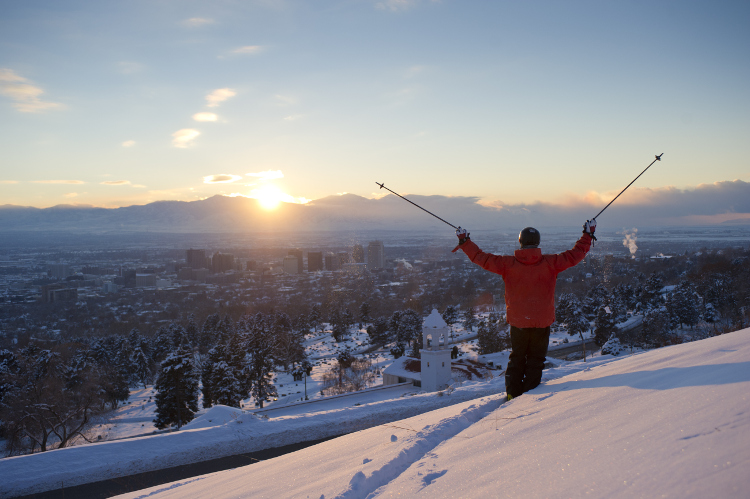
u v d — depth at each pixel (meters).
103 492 5.48
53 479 5.75
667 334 54.47
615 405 2.46
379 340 96.44
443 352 34.94
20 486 5.60
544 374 7.66
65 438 27.92
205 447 6.46
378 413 7.63
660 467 1.38
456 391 8.51
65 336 117.69
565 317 75.62
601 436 1.95
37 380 34.72
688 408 1.98
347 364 66.50
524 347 4.31
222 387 48.50
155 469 6.19
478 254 4.51
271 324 101.00
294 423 7.25
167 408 44.31
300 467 3.08
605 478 1.45
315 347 102.94
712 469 1.25
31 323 142.50
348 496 2.15
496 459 2.07
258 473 3.37
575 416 2.47
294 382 70.19
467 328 99.50
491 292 138.38
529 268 4.34
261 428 7.11
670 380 2.71
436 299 135.62
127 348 81.19
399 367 40.00
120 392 58.69
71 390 34.66
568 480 1.52
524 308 4.27
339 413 7.65
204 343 104.75
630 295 89.25
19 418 27.25
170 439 6.71
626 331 68.81
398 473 2.42
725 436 1.48
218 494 2.98
